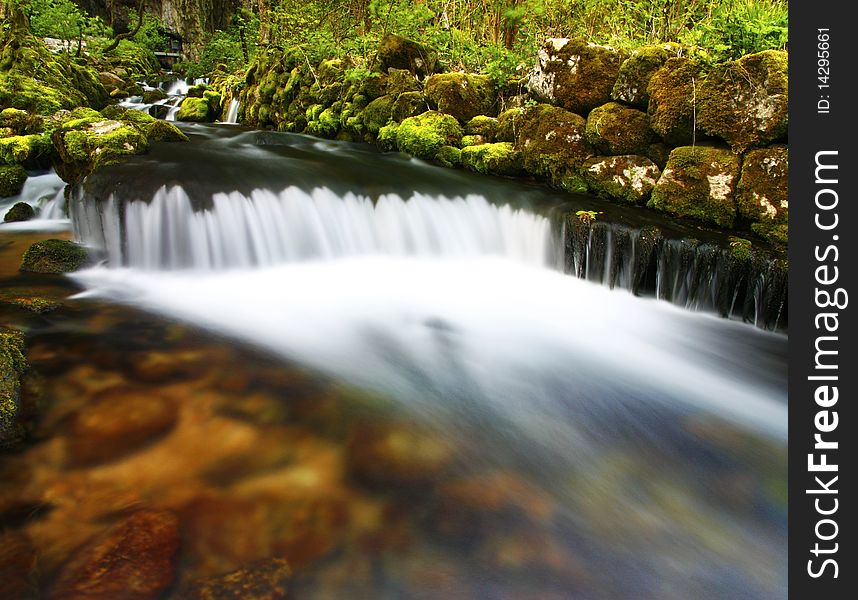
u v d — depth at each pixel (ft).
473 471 9.78
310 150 29.48
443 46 35.94
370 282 19.53
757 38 19.60
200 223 18.37
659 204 20.45
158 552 7.00
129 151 22.03
